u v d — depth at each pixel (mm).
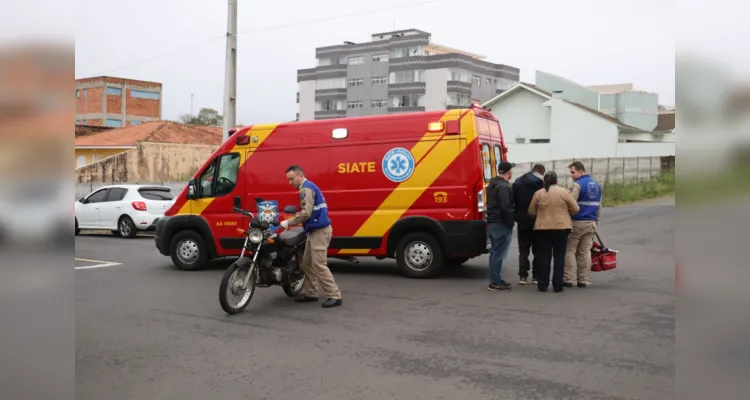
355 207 9766
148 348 5777
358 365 5168
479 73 70188
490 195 8445
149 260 12273
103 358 5457
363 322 6711
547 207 8117
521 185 8891
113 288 9000
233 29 19859
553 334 6055
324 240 7555
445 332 6203
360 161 9750
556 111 39625
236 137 10555
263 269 7609
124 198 17453
